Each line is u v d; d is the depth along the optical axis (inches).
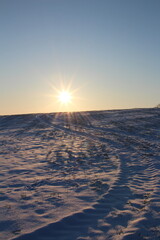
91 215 259.8
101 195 331.6
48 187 372.8
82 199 314.3
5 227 226.5
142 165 553.3
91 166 544.7
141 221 241.8
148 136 1152.8
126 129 1421.0
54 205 289.3
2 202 301.6
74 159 625.6
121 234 213.9
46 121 2101.4
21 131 1470.2
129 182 406.3
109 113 2721.5
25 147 851.4
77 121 2030.0
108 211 273.3
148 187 372.5
